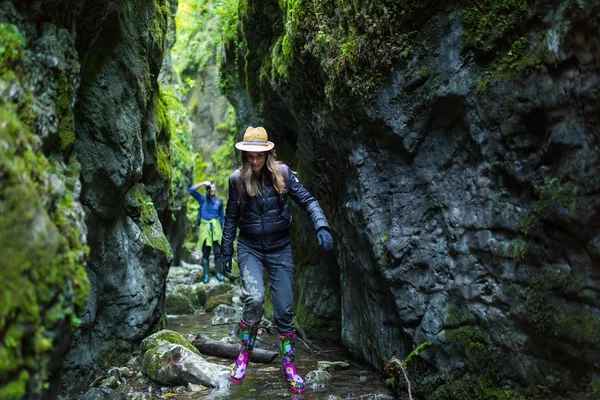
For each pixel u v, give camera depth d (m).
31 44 2.61
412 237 3.79
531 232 3.00
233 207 4.07
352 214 4.32
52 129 2.59
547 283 2.92
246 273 3.99
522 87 3.02
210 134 17.97
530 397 3.04
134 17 4.89
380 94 3.78
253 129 3.92
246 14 6.57
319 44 4.21
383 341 4.23
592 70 2.62
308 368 4.67
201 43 18.25
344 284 4.99
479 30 3.26
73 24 3.12
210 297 8.15
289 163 6.84
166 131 6.43
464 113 3.41
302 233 6.26
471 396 3.37
